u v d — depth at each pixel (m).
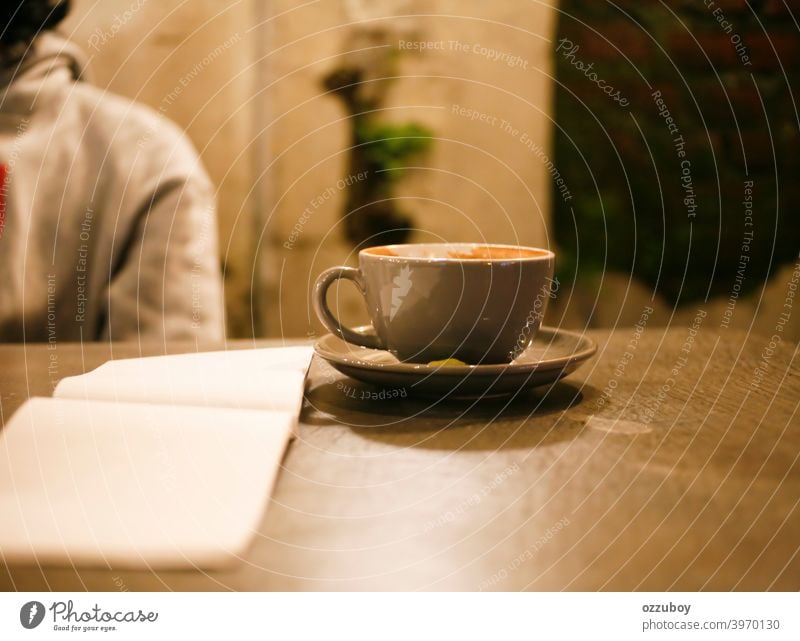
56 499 0.34
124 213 1.04
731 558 0.31
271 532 0.33
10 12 1.11
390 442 0.43
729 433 0.44
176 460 0.38
